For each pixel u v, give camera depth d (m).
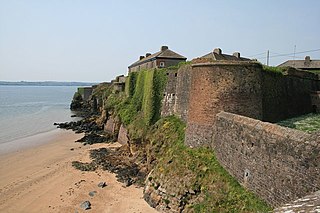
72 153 37.56
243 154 16.05
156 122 32.66
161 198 20.52
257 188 14.56
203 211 16.81
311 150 10.82
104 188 25.19
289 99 27.42
